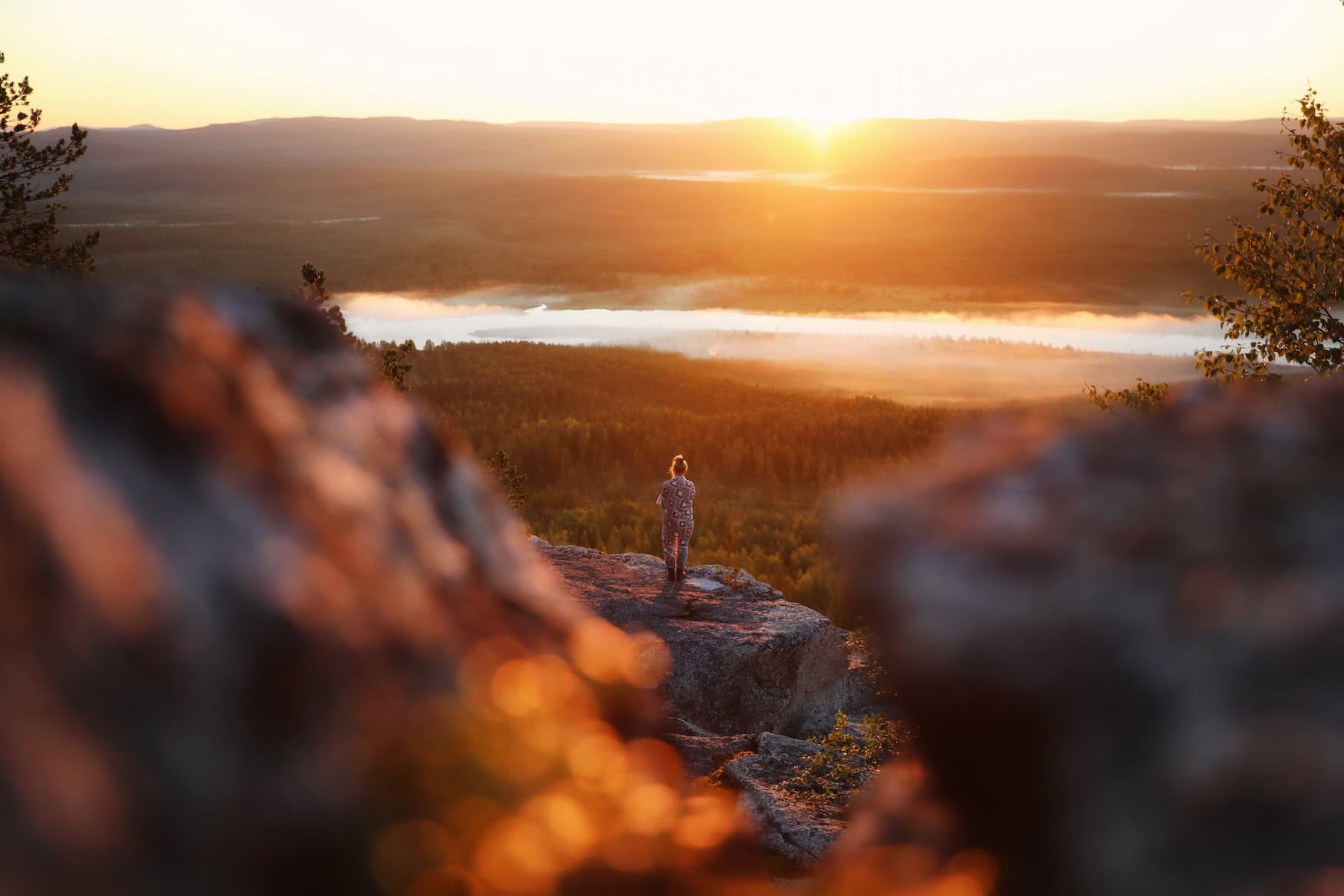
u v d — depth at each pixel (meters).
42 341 0.50
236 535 0.50
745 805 8.52
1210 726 0.47
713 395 170.38
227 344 0.64
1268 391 0.64
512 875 0.51
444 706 0.56
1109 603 0.54
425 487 0.83
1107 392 10.75
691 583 14.76
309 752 0.47
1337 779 0.43
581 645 0.75
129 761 0.39
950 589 0.59
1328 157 13.70
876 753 9.09
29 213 12.47
